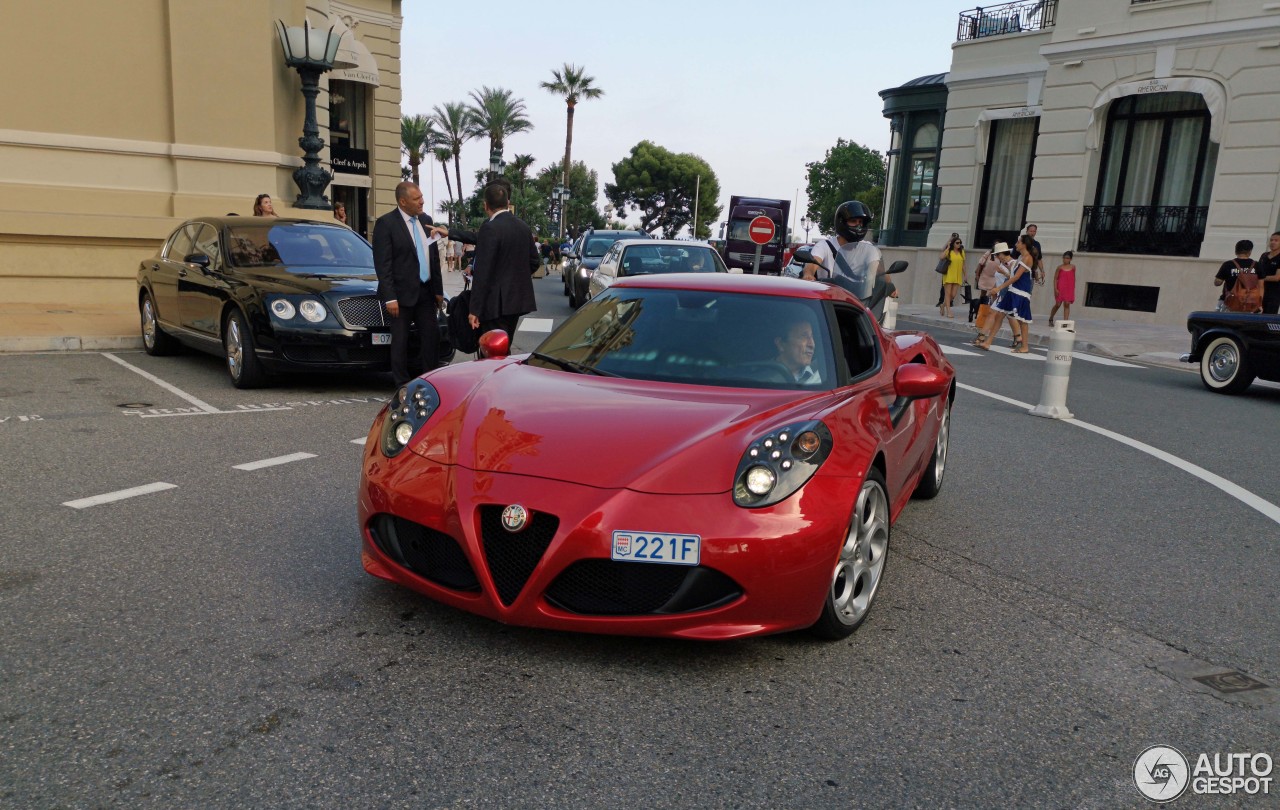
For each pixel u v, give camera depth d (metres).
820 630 3.29
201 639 3.11
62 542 3.98
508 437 3.19
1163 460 6.99
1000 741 2.73
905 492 4.39
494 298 7.24
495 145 20.27
